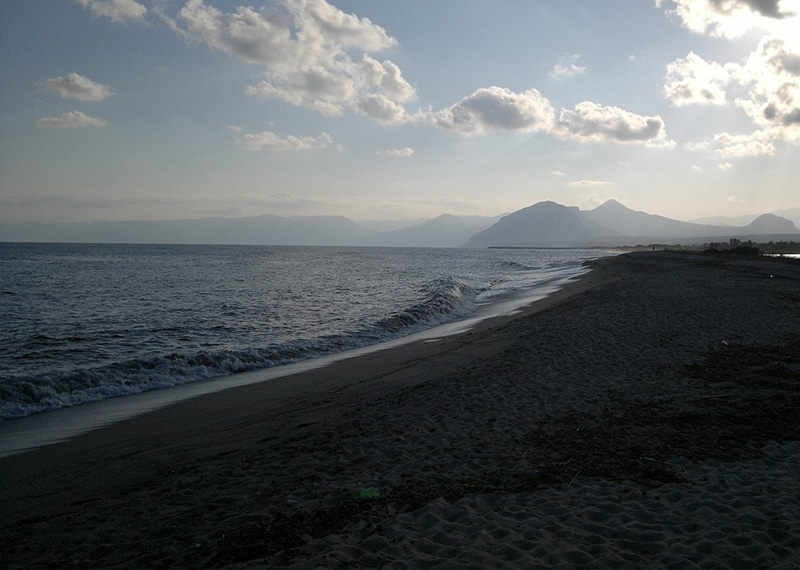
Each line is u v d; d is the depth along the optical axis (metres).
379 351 14.24
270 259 87.06
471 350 12.79
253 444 6.93
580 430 6.64
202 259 81.69
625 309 16.88
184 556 4.03
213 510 4.90
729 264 40.72
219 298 27.73
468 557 3.76
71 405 9.37
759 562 3.63
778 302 17.75
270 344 15.09
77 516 4.90
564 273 46.34
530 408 7.71
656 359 10.35
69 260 70.44
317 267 62.84
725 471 5.30
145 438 7.45
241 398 9.66
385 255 125.44
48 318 20.28
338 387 10.12
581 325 14.31
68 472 6.18
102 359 13.32
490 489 5.07
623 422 6.88
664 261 50.50
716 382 8.65
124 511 4.95
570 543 3.97
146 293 29.91
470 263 79.06
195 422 8.20
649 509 4.53
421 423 7.34
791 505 4.48
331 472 5.72
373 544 4.02
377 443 6.61
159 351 14.38
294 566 3.68
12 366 12.35
